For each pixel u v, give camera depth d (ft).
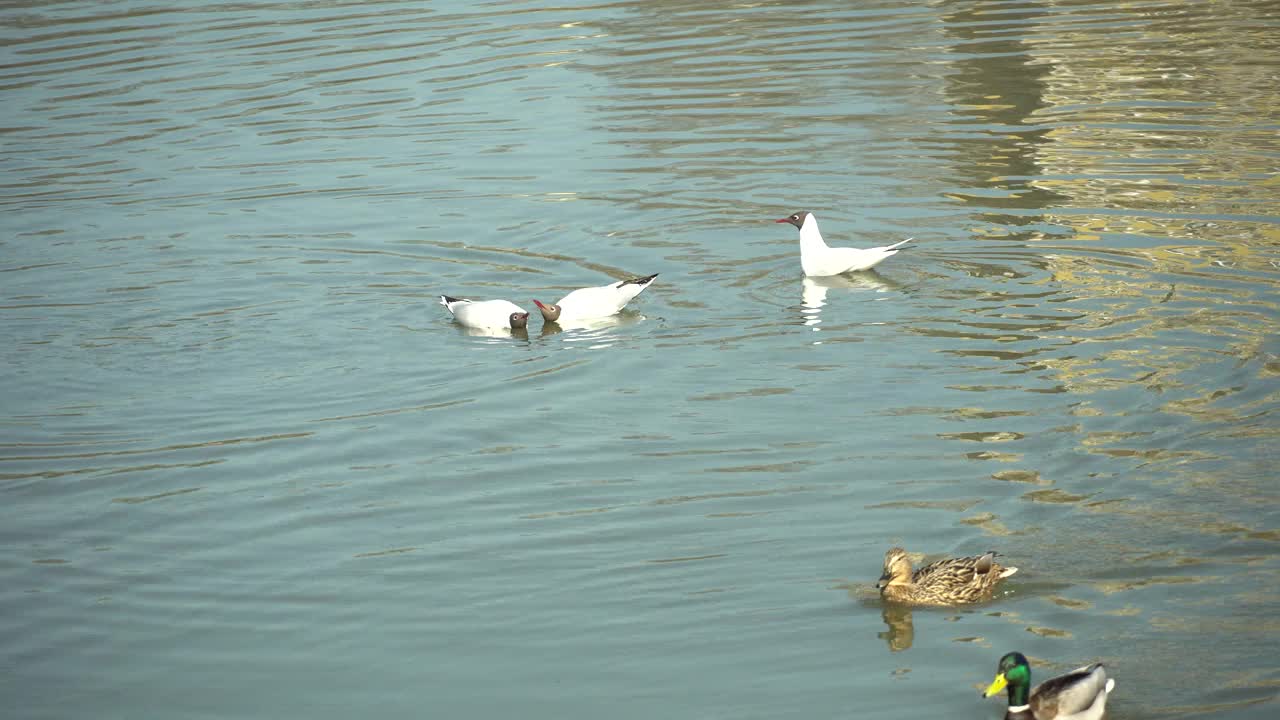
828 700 33.35
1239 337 52.37
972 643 35.14
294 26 119.75
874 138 81.25
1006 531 40.14
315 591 39.47
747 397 51.11
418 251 68.69
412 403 52.26
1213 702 31.78
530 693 34.30
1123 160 74.79
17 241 71.46
